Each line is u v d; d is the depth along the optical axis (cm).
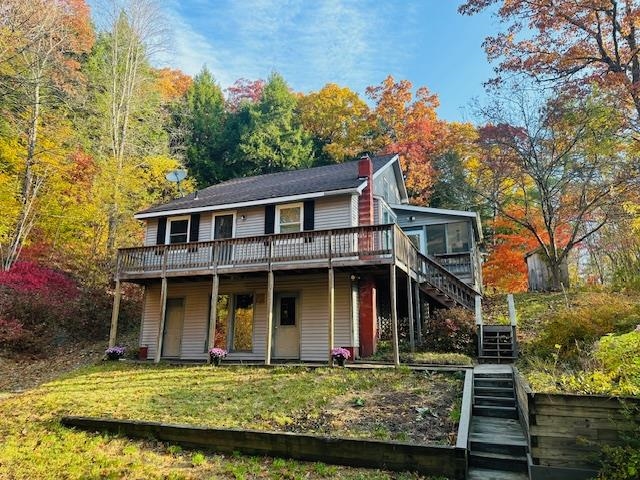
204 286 1623
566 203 2041
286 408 830
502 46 2100
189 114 3494
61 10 2148
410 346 1363
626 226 1814
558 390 625
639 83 1691
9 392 1146
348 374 1049
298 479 573
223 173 3475
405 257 1348
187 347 1592
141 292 2162
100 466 644
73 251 2170
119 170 2266
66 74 2203
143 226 2353
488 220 2912
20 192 2020
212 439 699
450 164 3094
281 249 1394
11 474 625
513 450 632
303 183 1666
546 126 2011
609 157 1870
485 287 2598
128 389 1052
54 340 1702
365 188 1539
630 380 581
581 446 527
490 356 1187
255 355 1495
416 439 645
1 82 1911
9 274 1778
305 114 3997
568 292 1781
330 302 1226
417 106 3553
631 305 988
